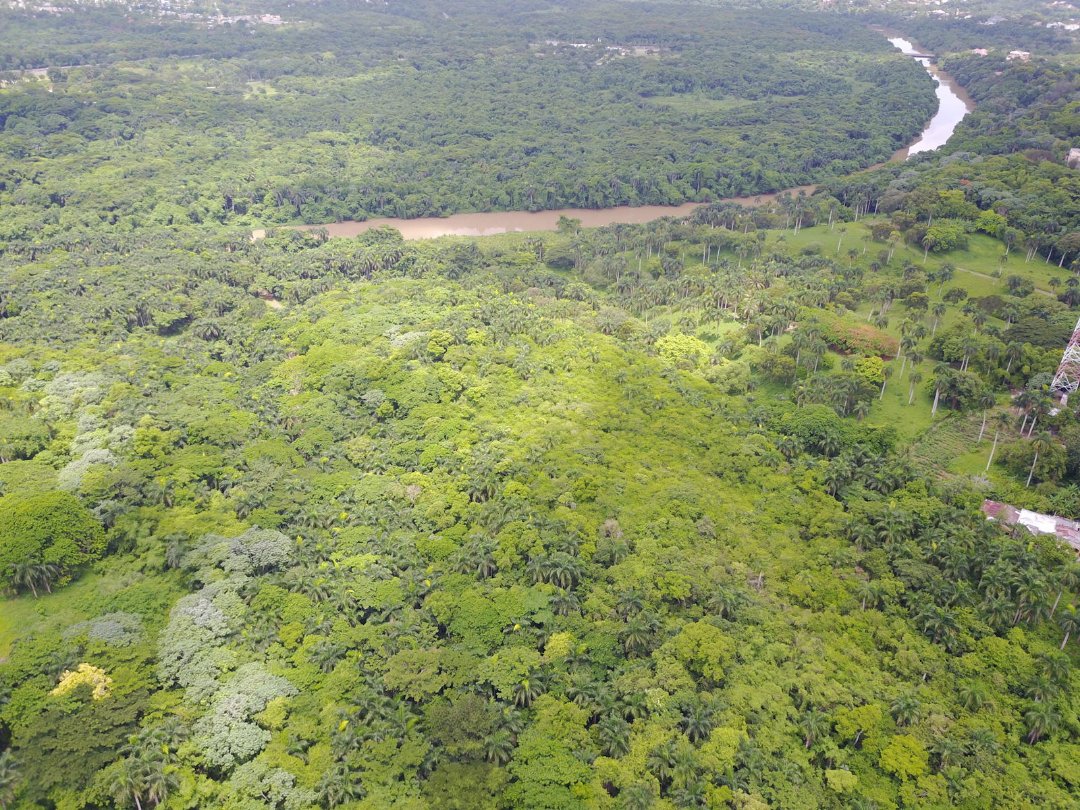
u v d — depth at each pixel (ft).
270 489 524.52
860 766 369.09
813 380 636.07
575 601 440.04
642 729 375.66
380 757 364.17
